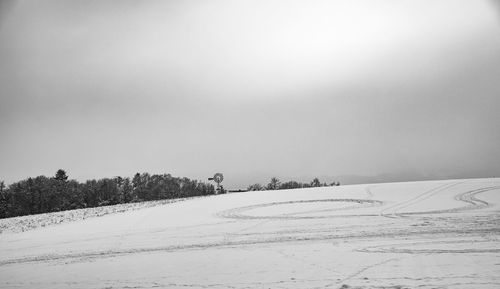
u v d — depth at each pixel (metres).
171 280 12.55
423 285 10.07
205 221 27.64
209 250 17.34
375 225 20.53
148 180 87.00
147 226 27.05
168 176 89.00
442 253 13.33
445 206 26.34
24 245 22.95
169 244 19.67
